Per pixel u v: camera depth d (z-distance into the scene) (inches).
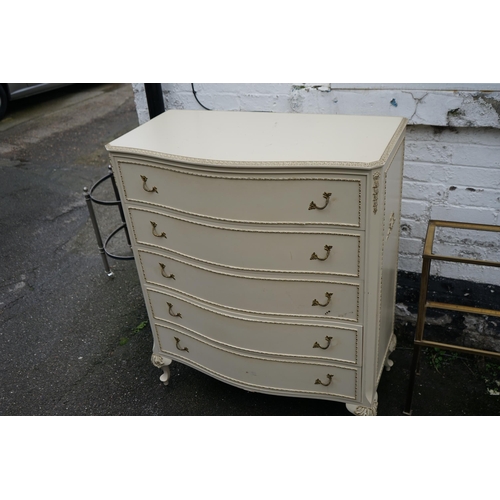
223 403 101.2
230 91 102.7
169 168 73.6
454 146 92.4
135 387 106.5
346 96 94.2
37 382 109.5
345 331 77.8
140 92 111.0
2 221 169.6
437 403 97.3
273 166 65.9
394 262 89.4
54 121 252.4
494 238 97.5
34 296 135.2
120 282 138.0
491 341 104.7
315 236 70.3
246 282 78.0
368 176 63.3
